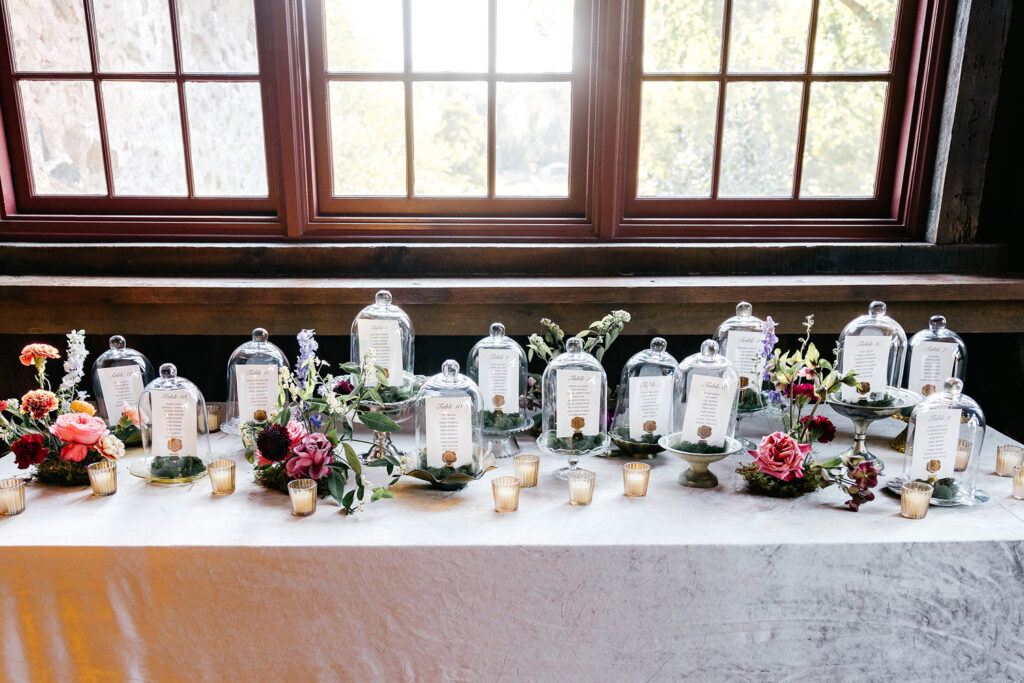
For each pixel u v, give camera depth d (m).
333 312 1.89
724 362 1.38
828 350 2.01
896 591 1.12
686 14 1.94
